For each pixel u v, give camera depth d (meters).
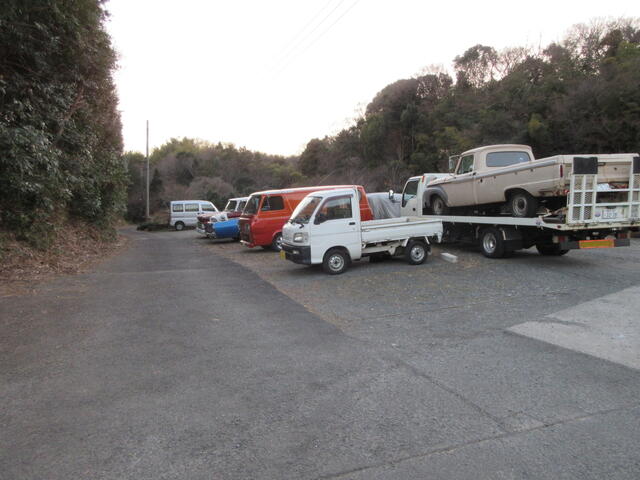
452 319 5.83
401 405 3.40
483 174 10.07
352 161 45.34
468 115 36.97
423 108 42.28
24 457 2.73
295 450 2.80
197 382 3.88
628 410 3.24
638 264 9.20
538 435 2.93
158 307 6.72
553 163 8.26
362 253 9.83
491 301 6.70
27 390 3.73
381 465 2.62
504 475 2.50
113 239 19.67
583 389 3.60
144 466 2.63
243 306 6.79
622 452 2.71
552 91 30.62
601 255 10.52
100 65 13.25
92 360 4.44
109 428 3.09
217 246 17.67
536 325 5.37
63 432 3.04
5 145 8.84
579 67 31.94
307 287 8.27
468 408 3.33
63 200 13.77
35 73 10.55
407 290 7.69
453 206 11.52
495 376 3.92
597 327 5.18
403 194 14.27
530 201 9.06
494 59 42.03
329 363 4.32
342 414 3.27
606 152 25.81
